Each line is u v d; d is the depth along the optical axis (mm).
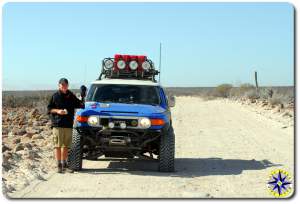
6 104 33562
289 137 17531
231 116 27438
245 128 20844
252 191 8969
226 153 14039
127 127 10430
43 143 14414
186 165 11906
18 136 15695
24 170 10266
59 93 10477
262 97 38938
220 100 51750
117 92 11492
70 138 10547
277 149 14703
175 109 36000
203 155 13680
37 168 10703
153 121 10438
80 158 10672
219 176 10383
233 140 17000
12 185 8914
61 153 10586
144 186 9109
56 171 10617
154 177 10070
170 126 10875
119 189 8820
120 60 12141
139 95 11438
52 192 8500
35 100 36406
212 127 21672
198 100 60094
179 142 16578
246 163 12266
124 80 11914
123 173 10547
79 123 10531
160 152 10641
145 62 12180
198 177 10227
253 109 31125
